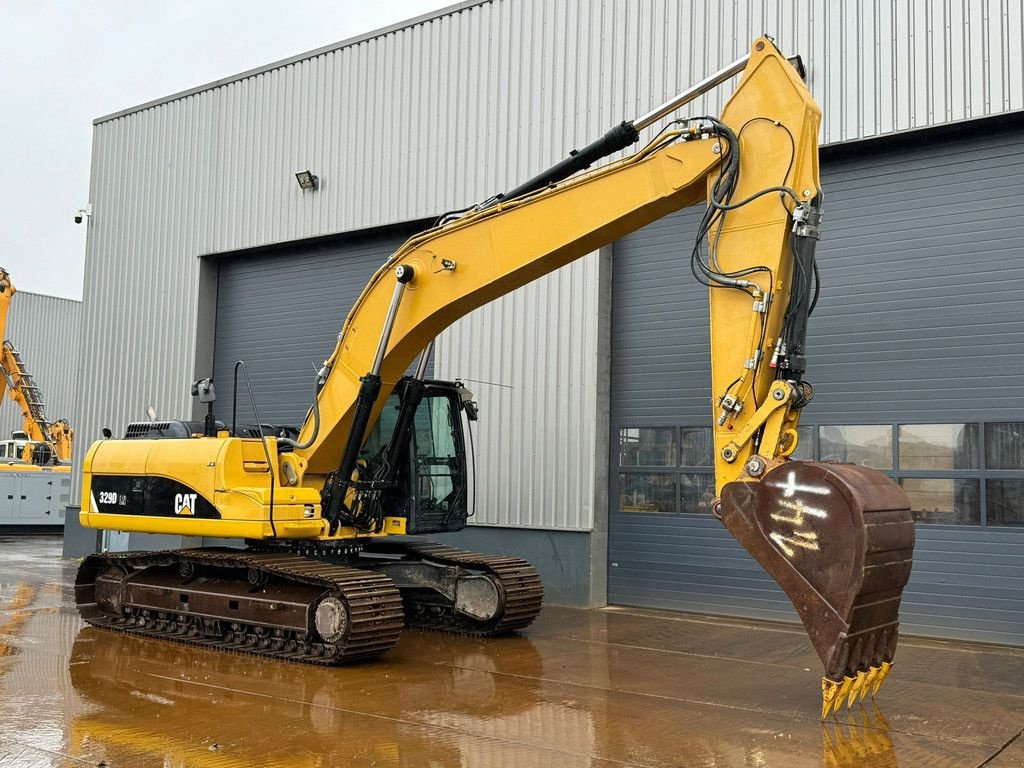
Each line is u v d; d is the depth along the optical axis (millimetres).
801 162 6855
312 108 15820
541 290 13062
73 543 18047
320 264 15961
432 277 8750
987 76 10250
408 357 9258
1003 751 6027
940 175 10797
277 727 6379
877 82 10898
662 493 12359
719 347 6969
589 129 12875
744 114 7102
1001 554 10148
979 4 10352
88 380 18391
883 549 6207
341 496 9492
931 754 5922
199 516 9633
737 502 6574
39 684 7602
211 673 8141
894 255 11008
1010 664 9008
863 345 11125
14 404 34688
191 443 9898
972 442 10391
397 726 6438
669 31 12344
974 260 10531
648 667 8547
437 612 10688
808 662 8859
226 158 16891
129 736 6109
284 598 8977
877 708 7086
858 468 6688
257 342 16625
